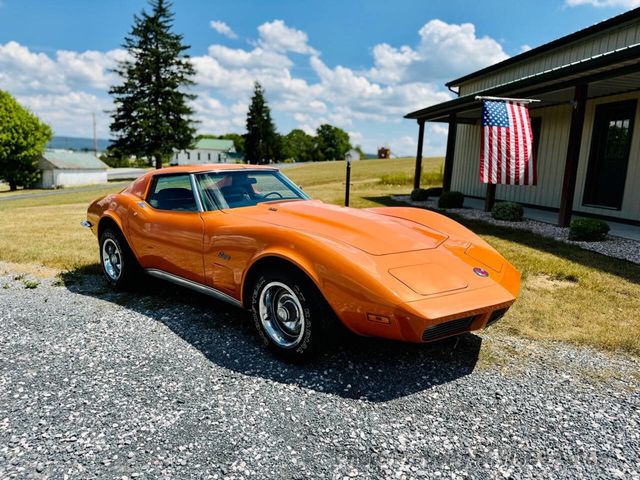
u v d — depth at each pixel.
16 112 33.88
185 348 3.03
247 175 3.89
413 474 1.83
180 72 44.69
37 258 5.57
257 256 2.83
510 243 6.29
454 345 3.06
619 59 5.67
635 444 2.04
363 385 2.55
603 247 6.00
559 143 10.06
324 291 2.51
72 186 37.31
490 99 7.63
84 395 2.44
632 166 8.24
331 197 13.45
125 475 1.83
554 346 3.06
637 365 2.79
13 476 1.82
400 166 35.78
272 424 2.18
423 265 2.62
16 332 3.31
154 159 45.50
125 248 4.14
